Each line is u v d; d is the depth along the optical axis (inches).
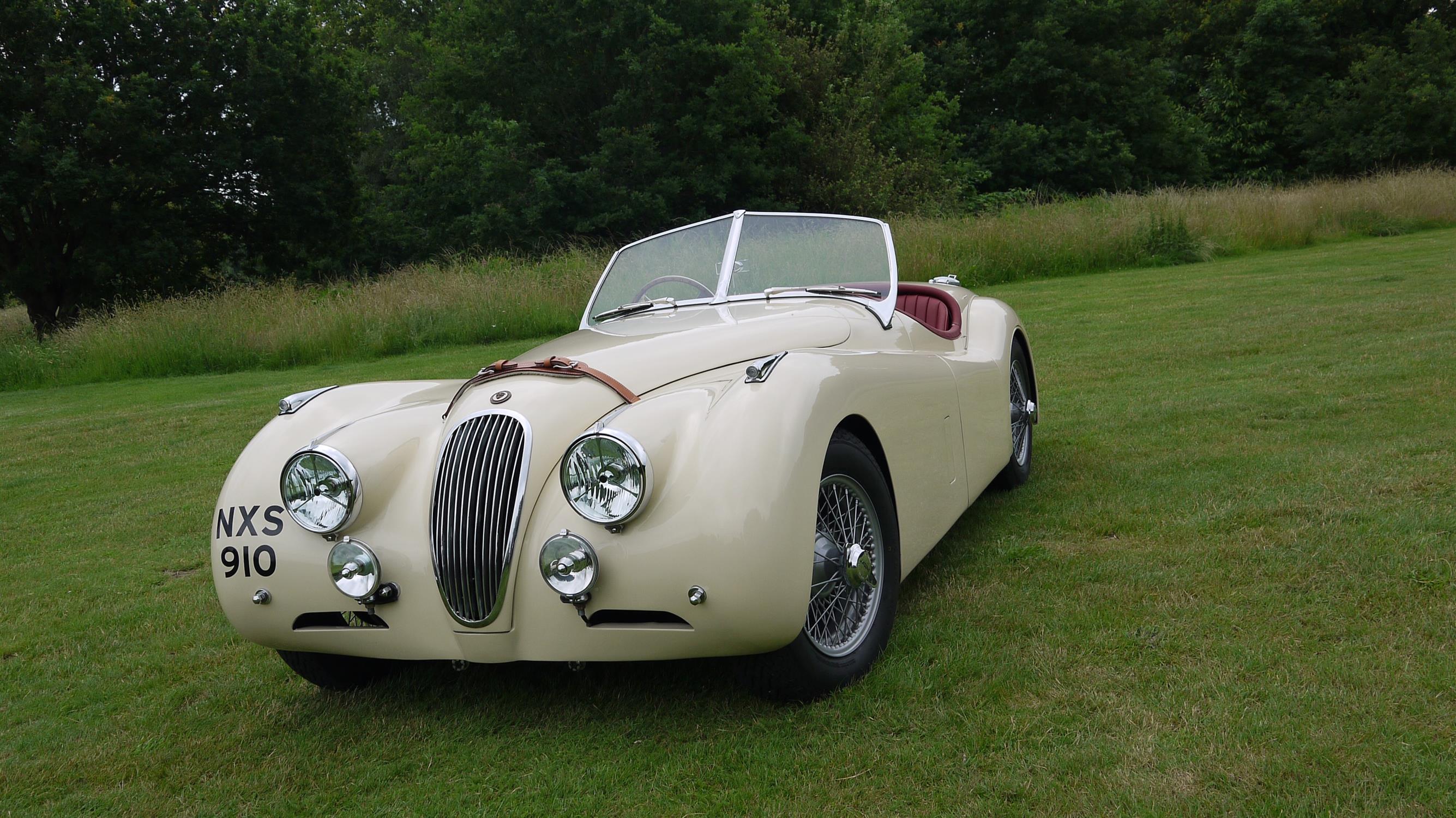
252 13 969.5
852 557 96.9
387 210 1095.6
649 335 116.9
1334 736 78.9
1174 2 1653.5
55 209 906.1
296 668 107.1
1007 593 117.5
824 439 91.7
